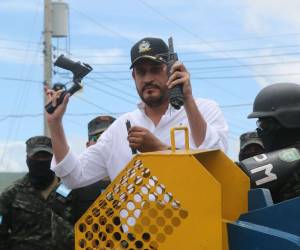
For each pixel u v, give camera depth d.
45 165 4.84
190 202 2.02
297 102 2.74
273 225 2.16
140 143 2.60
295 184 2.51
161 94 2.93
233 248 2.10
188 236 2.02
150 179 2.08
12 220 4.76
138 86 2.98
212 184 1.99
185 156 2.03
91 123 5.01
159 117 3.02
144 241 2.07
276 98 2.74
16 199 4.78
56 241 4.42
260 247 2.06
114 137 3.04
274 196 2.54
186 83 2.45
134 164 2.11
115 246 2.12
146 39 2.93
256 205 2.38
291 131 2.74
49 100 2.80
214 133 2.63
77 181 2.95
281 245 2.02
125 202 2.11
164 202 2.05
